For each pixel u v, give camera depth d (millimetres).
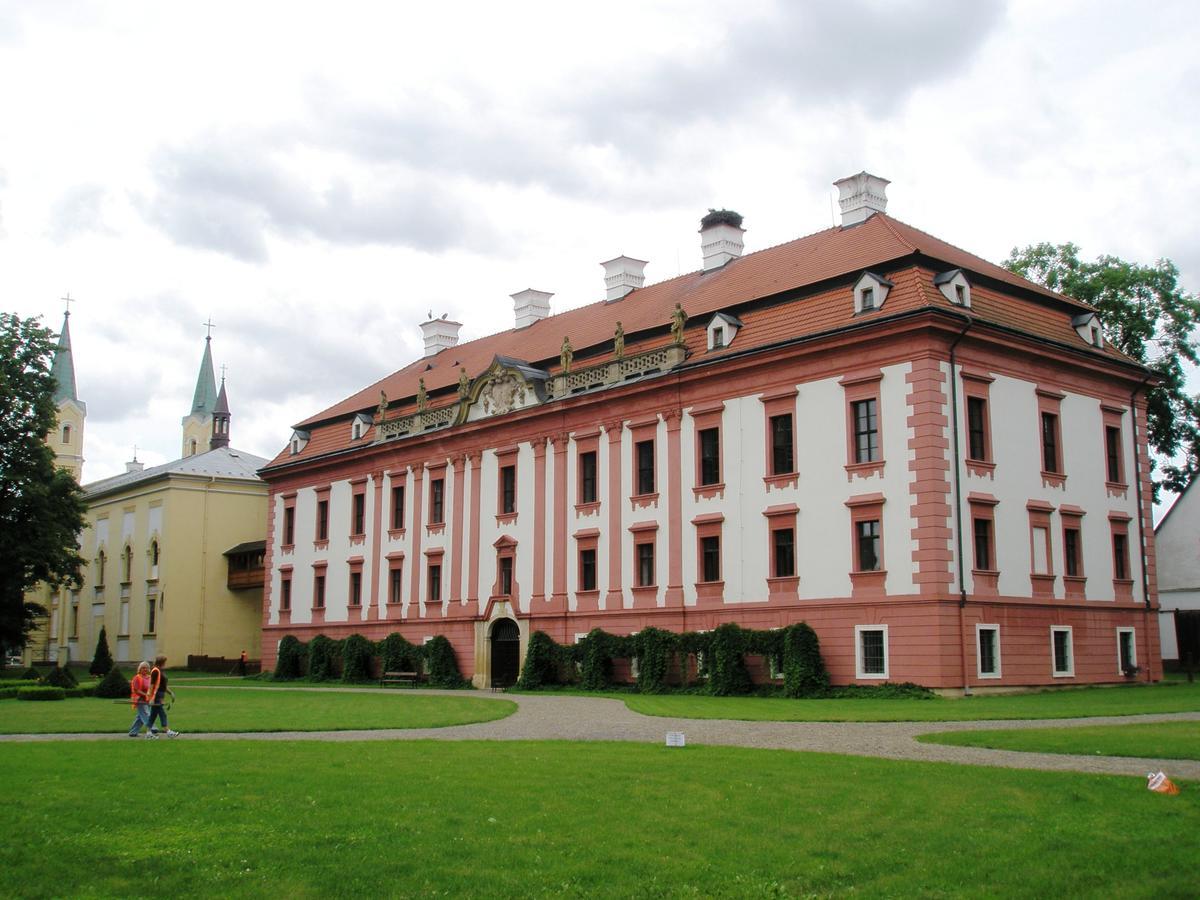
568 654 48719
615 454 48969
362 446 64062
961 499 38562
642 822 13852
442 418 59094
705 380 45281
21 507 55594
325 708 35156
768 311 44562
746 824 13703
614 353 51250
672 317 48875
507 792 15938
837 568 40094
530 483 53250
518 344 62094
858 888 11250
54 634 95625
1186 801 14898
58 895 11273
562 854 12367
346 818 14133
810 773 17594
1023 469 41312
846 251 44625
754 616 42562
